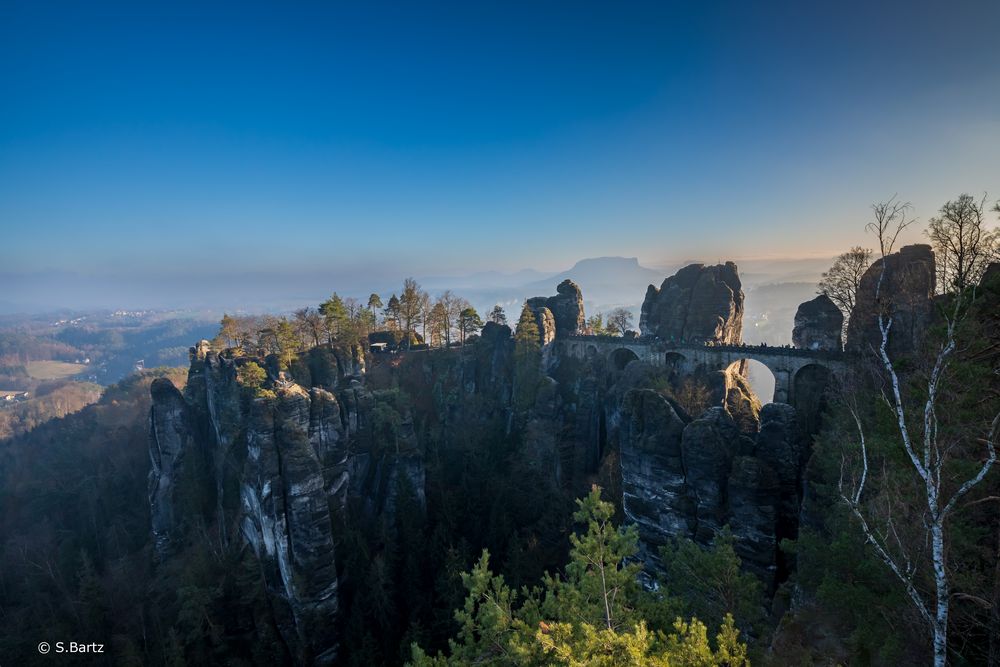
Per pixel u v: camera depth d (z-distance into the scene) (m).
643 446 56.53
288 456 65.62
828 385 74.00
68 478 117.44
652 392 57.91
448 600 62.03
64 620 72.94
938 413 24.66
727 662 19.28
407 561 70.06
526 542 75.31
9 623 74.88
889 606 25.00
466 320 115.81
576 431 96.56
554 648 17.75
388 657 61.75
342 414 81.69
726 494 52.09
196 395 97.38
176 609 68.81
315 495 66.00
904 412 26.11
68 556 86.50
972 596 21.30
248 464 68.69
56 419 180.88
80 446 138.38
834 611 31.12
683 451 53.59
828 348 84.75
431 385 109.00
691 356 94.56
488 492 82.38
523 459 93.38
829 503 42.78
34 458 145.75
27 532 100.00
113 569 82.06
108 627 70.06
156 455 89.19
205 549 75.25
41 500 109.44
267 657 65.50
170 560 80.62
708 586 31.00
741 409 82.38
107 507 99.56
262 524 66.56
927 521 23.84
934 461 22.81
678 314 108.06
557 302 125.56
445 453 95.62
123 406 169.38
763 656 23.78
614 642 16.48
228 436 81.06
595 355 111.81
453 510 79.19
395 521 78.44
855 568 27.98
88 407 184.50
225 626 66.38
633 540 23.42
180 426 89.69
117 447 123.81
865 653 26.23
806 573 32.47
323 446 75.31
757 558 48.81
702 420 53.91
